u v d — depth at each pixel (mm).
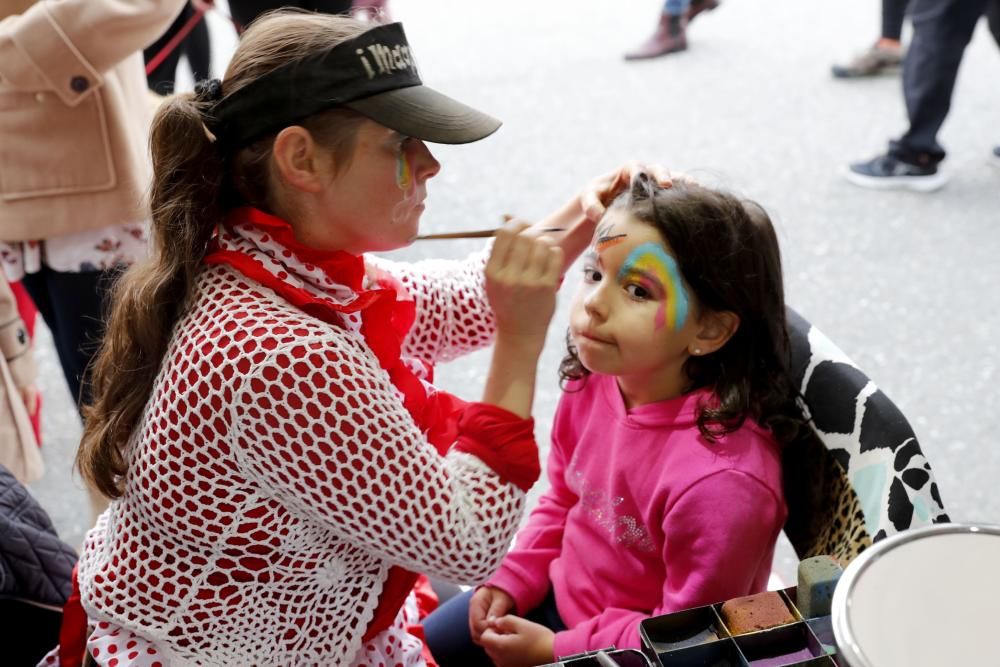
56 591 1231
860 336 2510
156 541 929
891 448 1000
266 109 854
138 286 907
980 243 2850
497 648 1180
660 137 3469
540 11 4484
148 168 1750
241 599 944
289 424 840
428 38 4250
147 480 894
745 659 836
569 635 1147
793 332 1169
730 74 3887
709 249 1062
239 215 911
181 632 955
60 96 1617
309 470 856
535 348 934
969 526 728
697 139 3439
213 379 841
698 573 1062
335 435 846
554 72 3939
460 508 904
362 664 1051
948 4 2875
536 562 1276
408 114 858
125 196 1719
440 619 1286
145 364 911
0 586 1178
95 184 1697
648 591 1167
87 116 1660
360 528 887
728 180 1237
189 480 876
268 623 964
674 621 883
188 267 893
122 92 1717
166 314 901
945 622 652
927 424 2221
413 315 1090
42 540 1228
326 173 871
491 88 3836
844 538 1021
